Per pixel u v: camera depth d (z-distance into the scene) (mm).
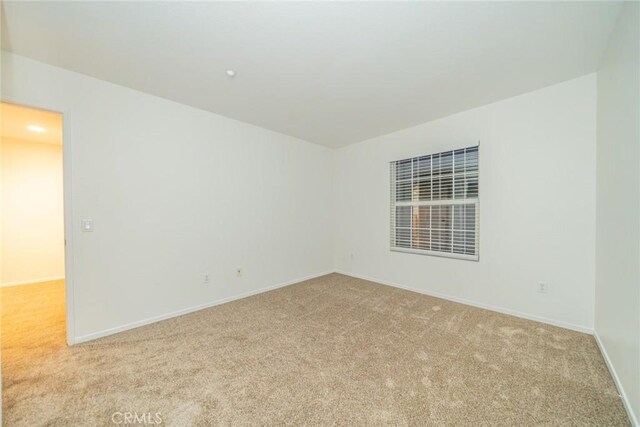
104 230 2328
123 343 2193
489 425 1349
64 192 2145
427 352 2035
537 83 2410
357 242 4379
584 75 2275
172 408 1476
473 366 1845
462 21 1607
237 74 2219
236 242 3312
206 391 1611
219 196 3139
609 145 1888
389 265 3902
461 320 2609
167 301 2713
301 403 1512
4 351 2061
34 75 2004
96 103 2283
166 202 2705
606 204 1946
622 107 1622
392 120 3324
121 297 2420
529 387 1625
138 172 2520
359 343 2182
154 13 1532
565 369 1796
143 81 2338
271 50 1892
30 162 4160
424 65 2098
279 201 3848
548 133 2477
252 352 2051
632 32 1439
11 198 4016
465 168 3064
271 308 2979
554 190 2461
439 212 3334
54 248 4344
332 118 3254
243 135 3381
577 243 2348
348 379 1720
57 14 1530
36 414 1426
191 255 2896
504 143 2744
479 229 2949
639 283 1351
